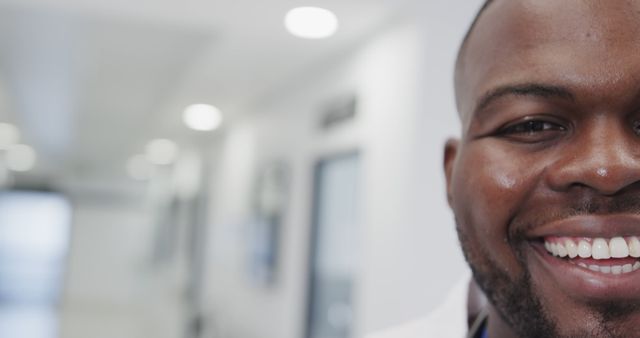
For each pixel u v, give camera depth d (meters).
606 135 0.48
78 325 7.80
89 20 2.63
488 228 0.54
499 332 0.62
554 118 0.51
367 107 2.54
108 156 7.71
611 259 0.49
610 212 0.48
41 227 10.86
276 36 2.69
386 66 2.40
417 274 1.99
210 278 5.55
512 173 0.52
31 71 3.62
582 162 0.48
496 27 0.55
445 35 1.95
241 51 2.94
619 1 0.49
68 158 8.17
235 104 4.25
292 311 3.21
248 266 4.18
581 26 0.49
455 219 0.62
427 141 2.01
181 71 3.40
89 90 4.03
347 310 2.62
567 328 0.49
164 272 8.34
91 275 10.02
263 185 3.94
